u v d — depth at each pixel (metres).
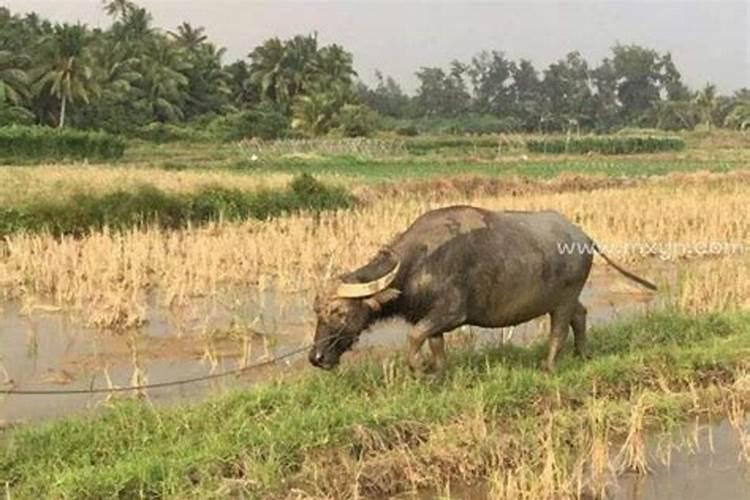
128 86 64.44
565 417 8.48
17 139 44.28
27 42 64.75
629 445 7.89
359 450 7.73
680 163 50.81
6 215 19.64
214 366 10.77
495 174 38.00
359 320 9.02
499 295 9.45
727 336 11.36
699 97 104.62
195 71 75.50
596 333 11.24
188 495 6.80
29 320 13.04
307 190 24.30
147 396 9.59
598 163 51.16
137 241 17.33
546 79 122.75
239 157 50.59
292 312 13.45
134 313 12.87
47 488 6.90
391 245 9.33
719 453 8.15
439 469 7.54
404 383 9.09
